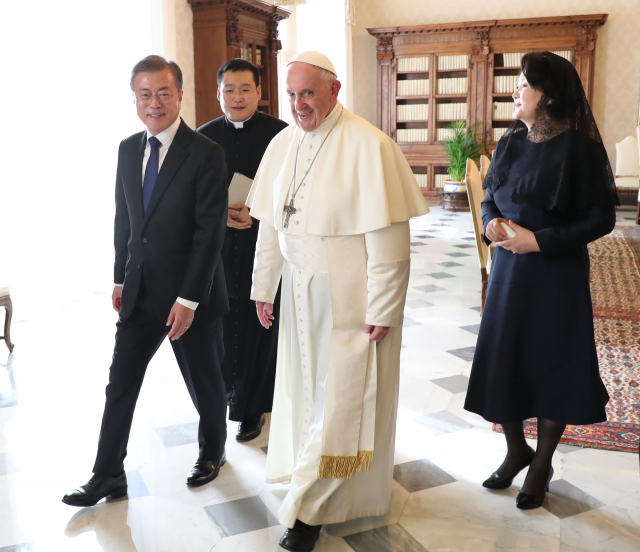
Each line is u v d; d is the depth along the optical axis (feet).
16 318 16.78
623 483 8.66
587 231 7.32
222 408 9.04
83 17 16.42
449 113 39.01
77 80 16.46
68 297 18.29
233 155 10.57
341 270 7.22
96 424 10.80
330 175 7.11
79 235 17.72
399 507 8.18
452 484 8.74
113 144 17.44
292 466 8.43
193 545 7.44
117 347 8.35
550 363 7.66
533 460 8.13
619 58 37.04
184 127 8.27
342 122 7.20
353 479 7.54
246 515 8.06
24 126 15.70
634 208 36.63
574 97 7.38
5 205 16.03
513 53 37.47
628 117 37.45
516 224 7.73
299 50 34.50
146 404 11.62
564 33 36.40
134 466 9.37
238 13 20.66
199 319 8.59
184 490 8.68
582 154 7.38
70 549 7.38
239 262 10.26
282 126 10.77
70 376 12.96
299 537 7.25
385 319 7.07
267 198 7.98
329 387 7.20
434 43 38.22
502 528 7.66
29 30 15.39
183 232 8.21
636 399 11.28
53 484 8.88
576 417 7.57
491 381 7.89
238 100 10.31
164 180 8.07
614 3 36.68
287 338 8.05
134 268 8.20
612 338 14.52
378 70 39.63
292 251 7.44
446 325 16.38
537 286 7.61
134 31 17.56
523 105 7.54
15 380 12.74
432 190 40.24
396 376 7.57
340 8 34.81
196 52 20.81
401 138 39.93
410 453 9.64
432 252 25.61
